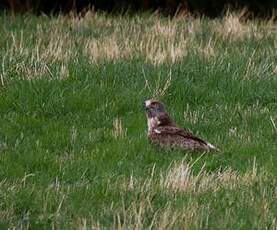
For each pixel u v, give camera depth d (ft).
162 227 38.55
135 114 57.72
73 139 53.01
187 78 62.69
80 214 41.11
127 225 39.19
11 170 47.44
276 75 64.44
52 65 64.03
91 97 59.06
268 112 58.39
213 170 48.49
